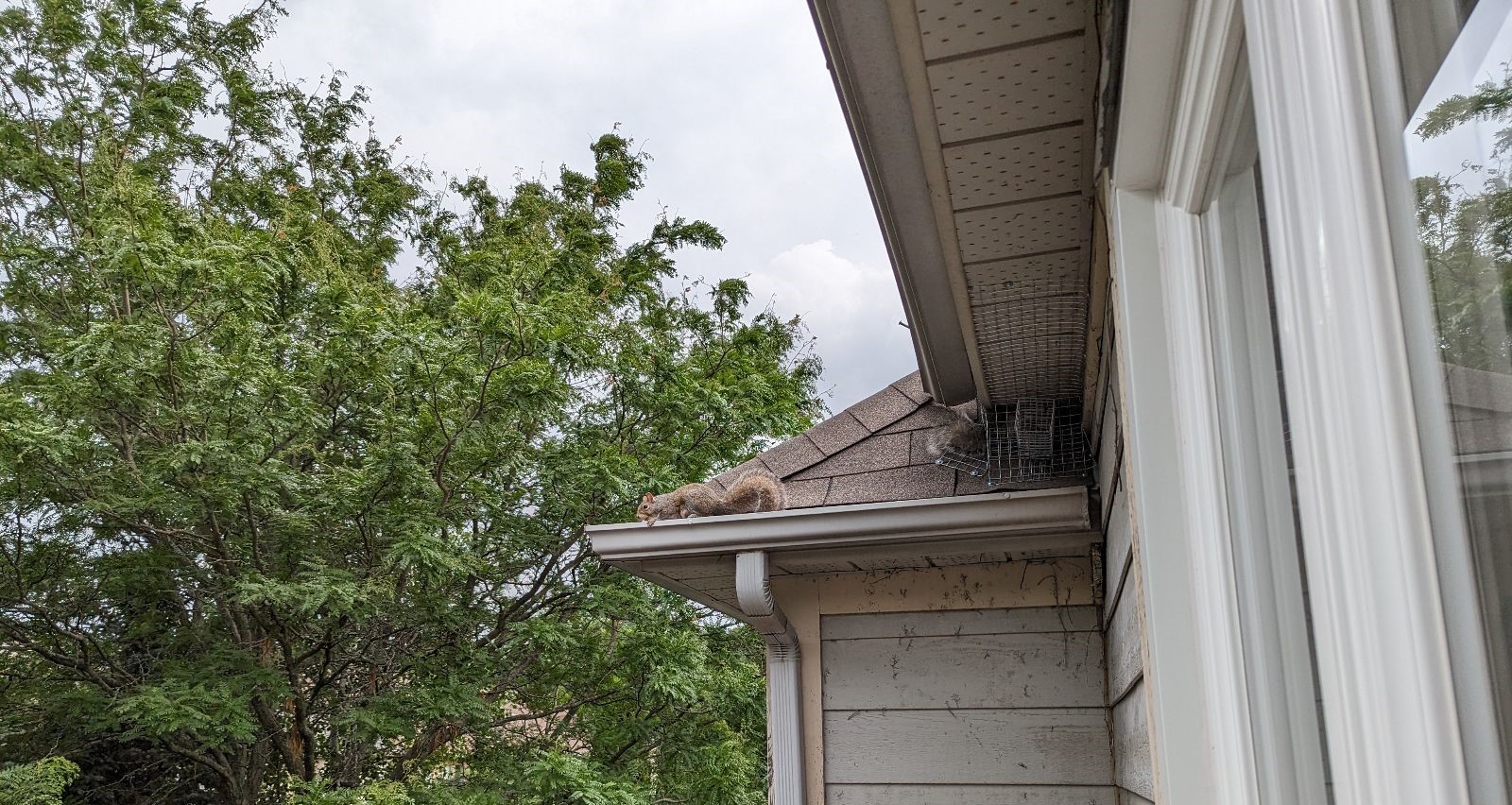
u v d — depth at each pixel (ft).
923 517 10.02
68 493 21.43
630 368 28.55
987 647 11.10
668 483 26.20
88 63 27.84
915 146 5.49
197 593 23.36
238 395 20.59
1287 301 1.95
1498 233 1.20
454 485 24.03
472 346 23.45
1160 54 3.17
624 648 26.76
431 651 25.02
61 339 20.26
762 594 10.67
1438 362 1.39
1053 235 6.55
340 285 25.48
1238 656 3.39
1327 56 1.67
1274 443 2.59
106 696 22.31
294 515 22.31
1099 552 10.31
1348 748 1.76
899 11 4.40
